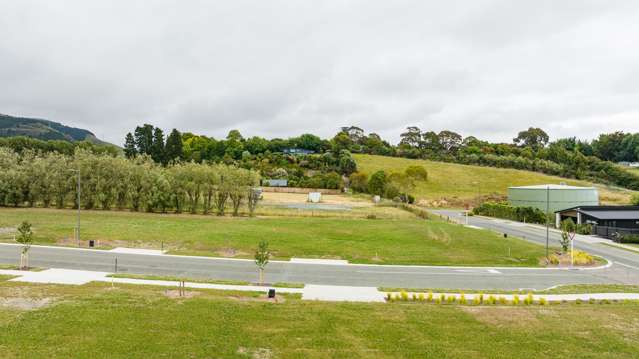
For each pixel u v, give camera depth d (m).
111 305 20.84
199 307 21.08
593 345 17.75
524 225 64.75
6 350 15.35
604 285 28.97
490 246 42.06
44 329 17.47
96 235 41.47
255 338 17.42
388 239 44.53
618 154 168.38
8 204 63.75
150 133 119.00
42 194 62.50
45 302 21.03
